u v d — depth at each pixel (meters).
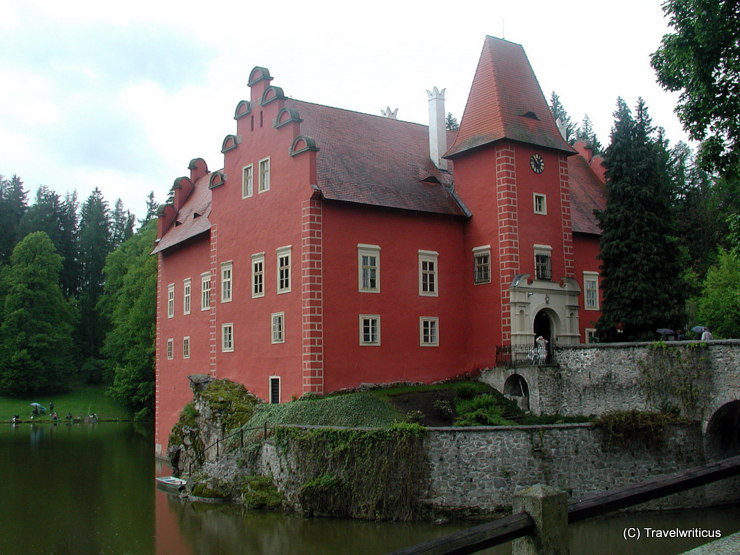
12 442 54.47
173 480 34.12
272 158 36.62
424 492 24.94
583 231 42.78
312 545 22.36
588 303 43.22
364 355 34.44
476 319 37.69
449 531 23.58
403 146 41.62
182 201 52.66
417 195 37.81
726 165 22.36
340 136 38.88
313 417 29.61
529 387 33.12
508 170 36.72
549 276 37.62
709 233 53.00
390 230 36.06
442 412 31.98
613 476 25.62
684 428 26.73
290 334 34.25
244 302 38.03
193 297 44.88
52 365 79.62
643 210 35.34
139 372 70.81
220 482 30.09
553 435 25.27
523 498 6.20
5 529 25.95
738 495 27.00
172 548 22.91
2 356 77.38
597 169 50.66
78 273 102.00
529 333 35.91
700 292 47.84
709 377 26.75
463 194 39.12
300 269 33.78
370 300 34.94
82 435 60.22
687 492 26.00
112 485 35.38
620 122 36.31
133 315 69.19
